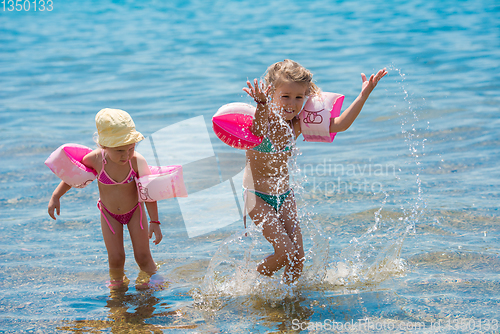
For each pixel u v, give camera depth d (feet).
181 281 14.88
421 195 20.79
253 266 15.58
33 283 14.51
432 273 14.35
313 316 12.35
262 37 74.59
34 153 28.02
